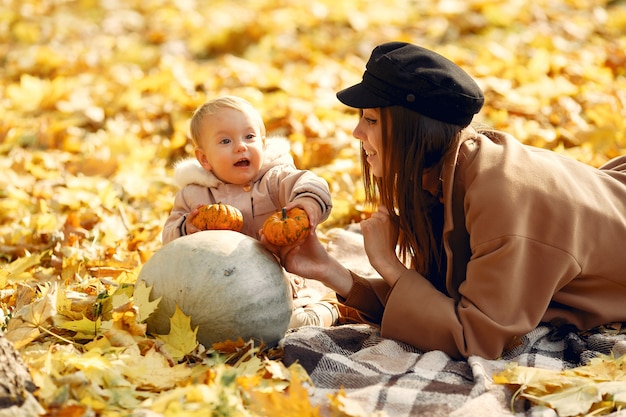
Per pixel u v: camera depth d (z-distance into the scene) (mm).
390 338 3357
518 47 9266
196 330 3037
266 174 3643
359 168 5930
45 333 3252
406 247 3635
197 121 3611
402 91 3268
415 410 2746
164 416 2506
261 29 10508
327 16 10930
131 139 6637
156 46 10594
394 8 11188
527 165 3332
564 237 3230
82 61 9562
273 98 7574
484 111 6922
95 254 4590
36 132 7078
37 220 5031
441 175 3393
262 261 3158
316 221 3311
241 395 2734
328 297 3971
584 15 10477
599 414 2734
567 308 3484
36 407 2508
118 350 3006
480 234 3229
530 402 2848
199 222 3377
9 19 11773
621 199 3521
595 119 6527
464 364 3129
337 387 2965
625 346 3209
